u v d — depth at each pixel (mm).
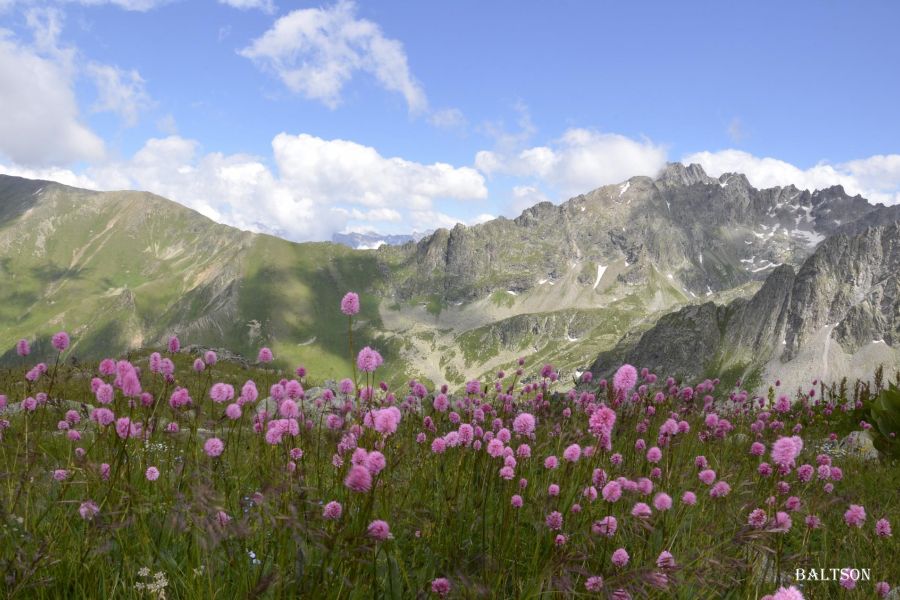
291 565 477
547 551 571
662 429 764
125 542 502
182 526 451
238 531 433
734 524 606
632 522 571
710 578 491
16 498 503
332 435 602
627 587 444
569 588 453
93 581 458
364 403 616
